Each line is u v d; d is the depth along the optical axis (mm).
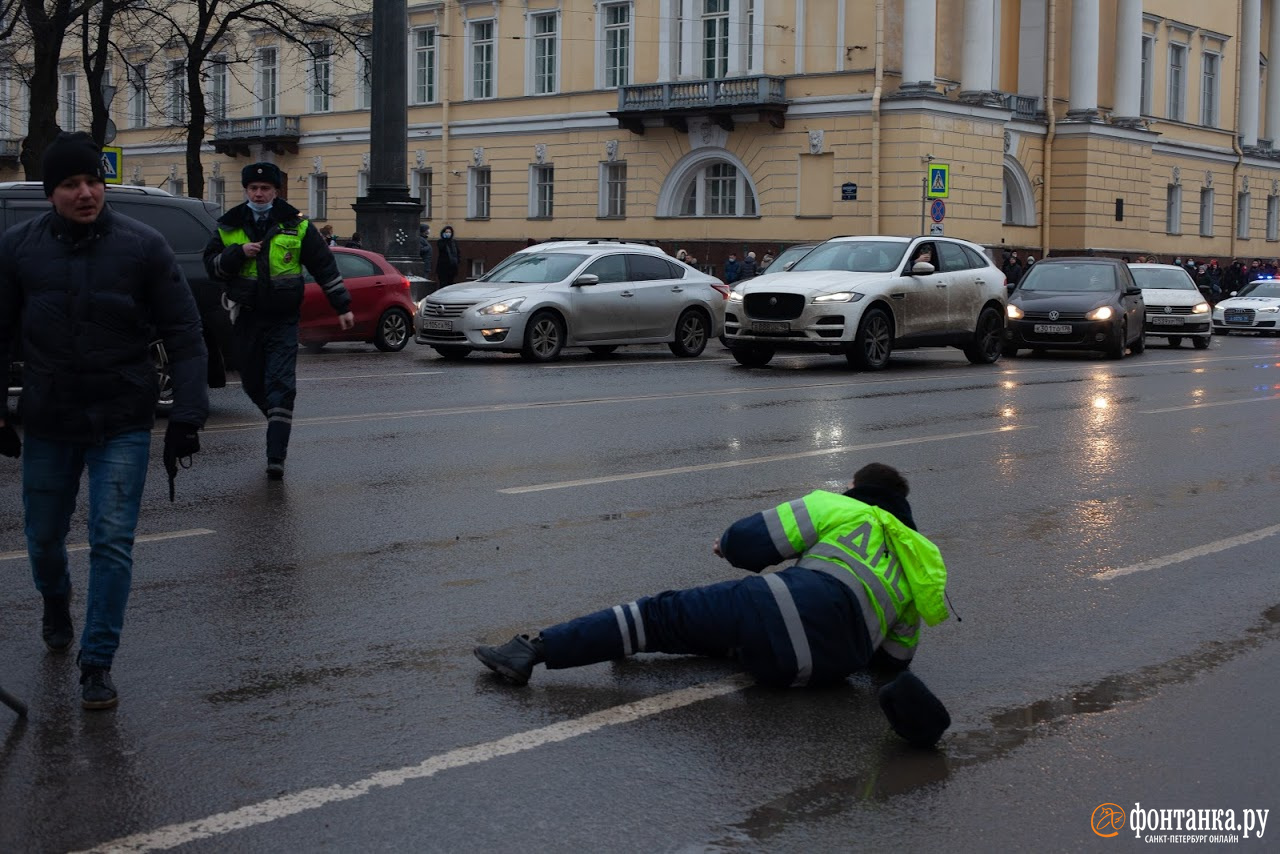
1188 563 7793
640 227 44781
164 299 5398
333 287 9906
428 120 50062
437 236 49844
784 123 41312
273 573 7180
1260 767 4816
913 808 4426
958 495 9758
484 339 19406
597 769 4699
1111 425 13781
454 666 5773
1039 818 4371
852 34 39906
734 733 5055
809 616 5406
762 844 4148
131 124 58688
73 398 5258
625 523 8500
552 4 46156
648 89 43344
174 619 6348
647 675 5699
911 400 15562
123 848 4055
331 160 51812
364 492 9352
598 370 18547
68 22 28438
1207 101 54719
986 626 6496
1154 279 28828
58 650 5906
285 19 35812
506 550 7762
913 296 20094
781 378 17969
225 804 4371
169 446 5434
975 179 41531
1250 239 57531
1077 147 45375
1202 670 5883
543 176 47438
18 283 5301
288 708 5242
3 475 9945
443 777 4613
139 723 5070
